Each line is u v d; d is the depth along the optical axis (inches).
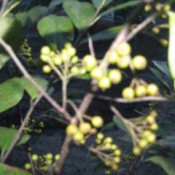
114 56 13.3
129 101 13.9
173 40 12.9
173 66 12.8
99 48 72.6
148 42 91.1
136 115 67.4
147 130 14.7
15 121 59.3
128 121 14.5
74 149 60.6
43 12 27.7
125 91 13.7
